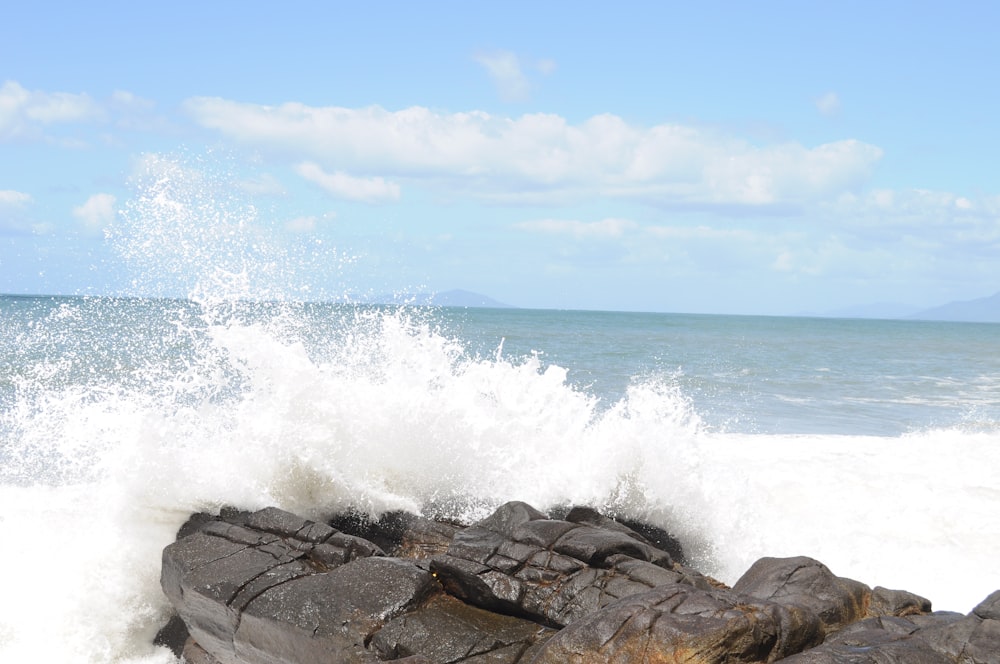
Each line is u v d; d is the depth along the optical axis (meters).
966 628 4.51
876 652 4.02
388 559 5.61
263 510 6.43
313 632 5.00
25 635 6.14
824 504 10.12
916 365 38.12
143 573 6.52
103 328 22.17
